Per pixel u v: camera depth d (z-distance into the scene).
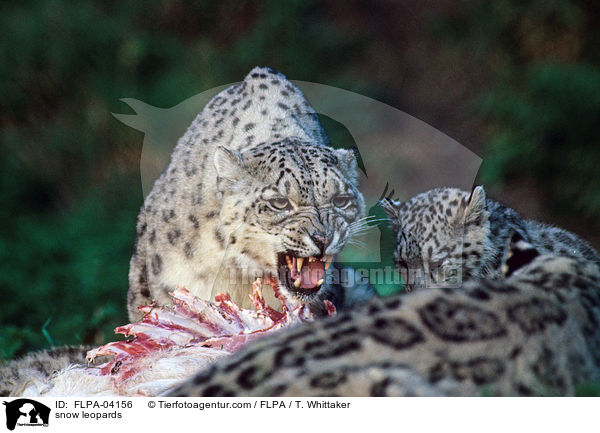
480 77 19.75
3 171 18.28
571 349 5.34
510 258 6.30
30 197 18.17
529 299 5.43
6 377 8.07
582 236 15.50
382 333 5.08
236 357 5.38
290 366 5.06
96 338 10.78
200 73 18.83
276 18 20.25
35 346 10.41
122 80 19.28
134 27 20.47
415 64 20.45
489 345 5.10
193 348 7.06
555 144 16.33
